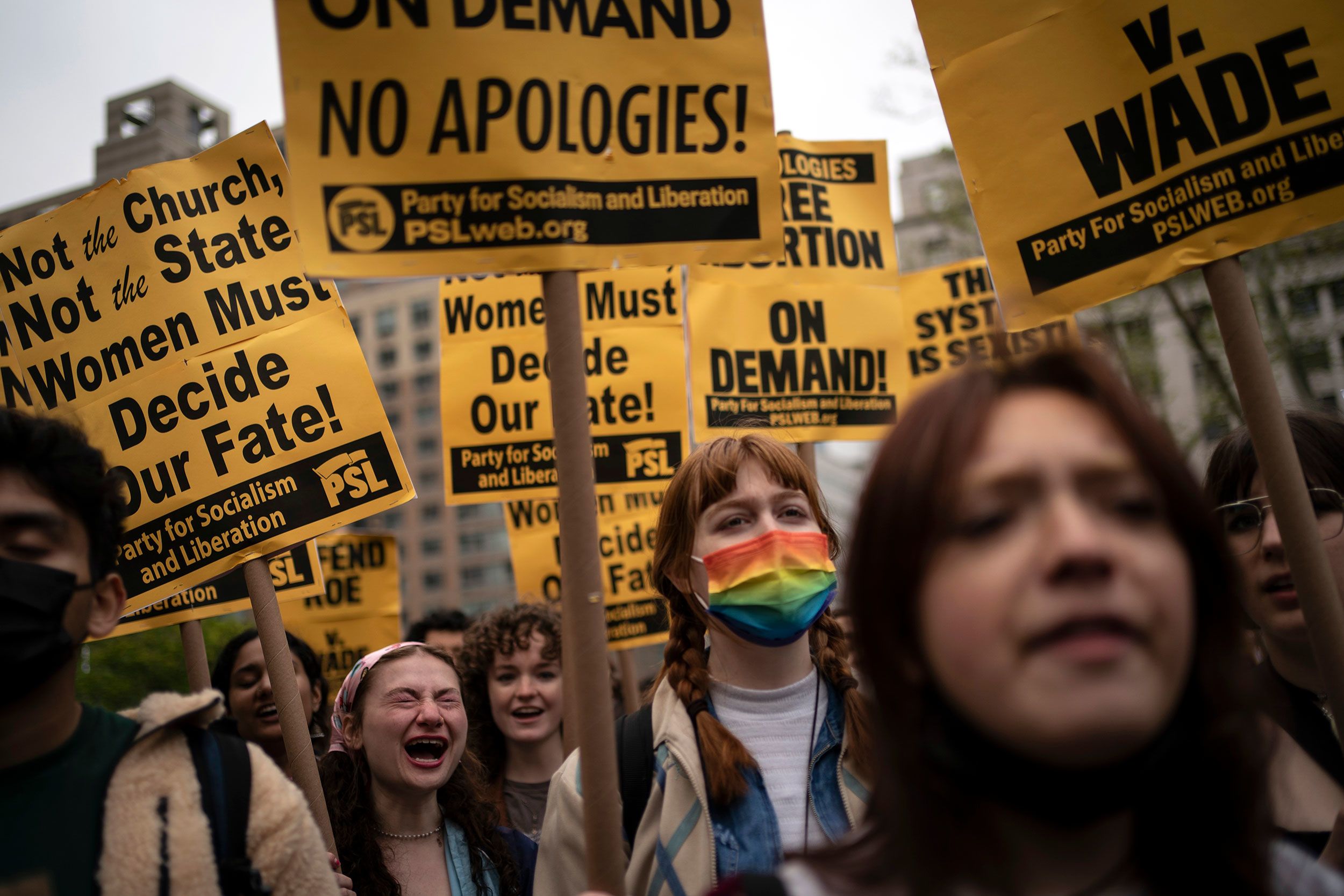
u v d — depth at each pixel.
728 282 4.15
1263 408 1.84
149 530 2.82
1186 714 1.04
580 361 1.88
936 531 1.00
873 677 1.08
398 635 5.51
